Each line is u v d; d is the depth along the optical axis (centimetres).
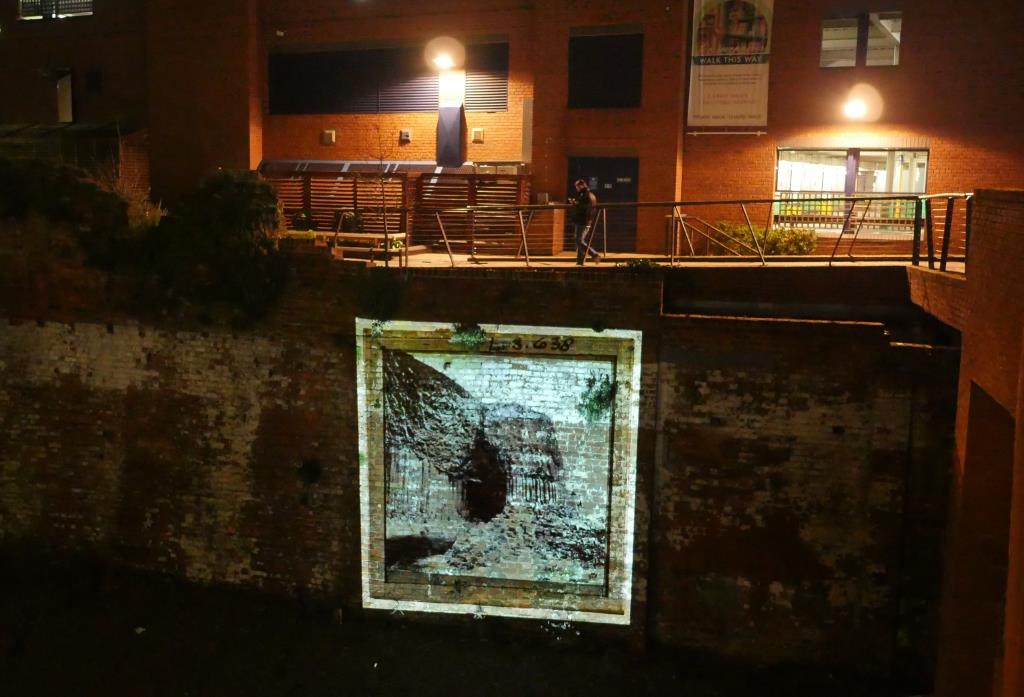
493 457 1202
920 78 1667
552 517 1195
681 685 1128
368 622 1267
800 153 1752
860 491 1094
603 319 1142
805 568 1121
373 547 1251
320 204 1769
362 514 1245
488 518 1212
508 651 1206
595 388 1159
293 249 1221
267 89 2002
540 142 1802
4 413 1391
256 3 1956
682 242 1777
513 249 1694
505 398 1188
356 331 1210
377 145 1941
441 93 1880
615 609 1187
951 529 1012
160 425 1321
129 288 1301
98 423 1352
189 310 1276
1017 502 670
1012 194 789
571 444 1177
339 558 1268
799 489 1112
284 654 1205
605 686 1130
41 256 1334
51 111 2198
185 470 1316
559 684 1137
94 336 1333
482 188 1717
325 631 1250
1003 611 954
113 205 1304
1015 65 1614
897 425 1074
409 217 1711
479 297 1171
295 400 1254
